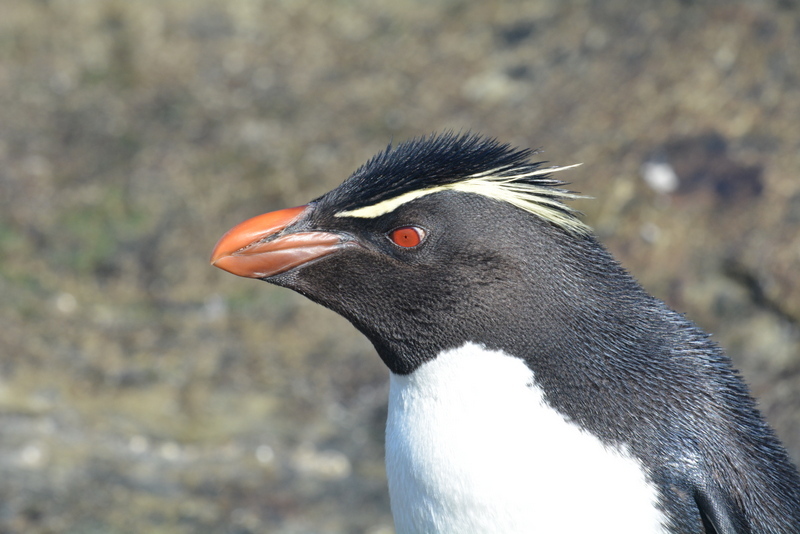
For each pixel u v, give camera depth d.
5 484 9.42
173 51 16.12
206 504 9.56
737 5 14.45
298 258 6.07
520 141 13.76
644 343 5.89
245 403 11.11
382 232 5.95
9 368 11.04
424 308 5.91
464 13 16.33
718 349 6.17
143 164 14.14
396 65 15.71
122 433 10.42
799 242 11.60
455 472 5.76
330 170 13.94
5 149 14.12
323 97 15.28
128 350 11.64
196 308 12.41
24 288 12.25
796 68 13.52
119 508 9.32
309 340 12.13
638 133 13.38
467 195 5.82
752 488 5.68
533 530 5.64
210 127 14.79
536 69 14.94
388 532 9.33
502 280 5.77
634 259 12.13
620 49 14.67
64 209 13.42
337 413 11.16
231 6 16.84
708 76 13.77
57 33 16.27
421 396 6.00
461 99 14.84
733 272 11.74
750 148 12.84
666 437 5.69
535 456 5.63
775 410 10.38
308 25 16.61
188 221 13.39
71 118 14.86
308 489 9.95
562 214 5.89
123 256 12.93
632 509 5.57
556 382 5.72
